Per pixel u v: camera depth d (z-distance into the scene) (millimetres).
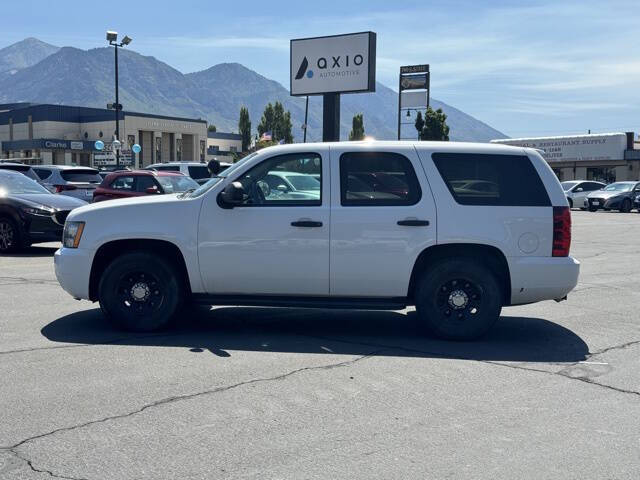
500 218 6797
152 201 7102
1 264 12258
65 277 7148
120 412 4680
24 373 5555
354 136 109250
